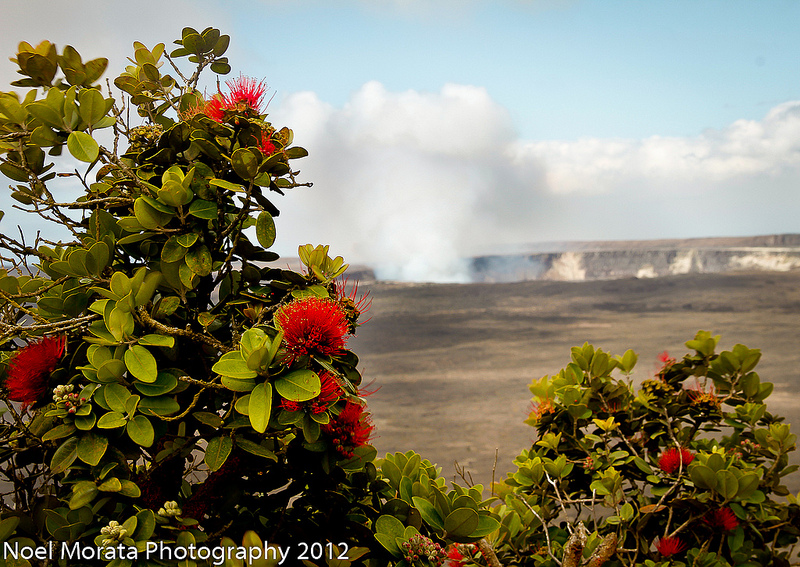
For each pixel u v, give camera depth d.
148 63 2.00
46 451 1.58
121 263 1.65
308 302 1.39
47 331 1.35
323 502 1.58
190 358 1.59
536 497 2.80
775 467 2.75
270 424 1.33
